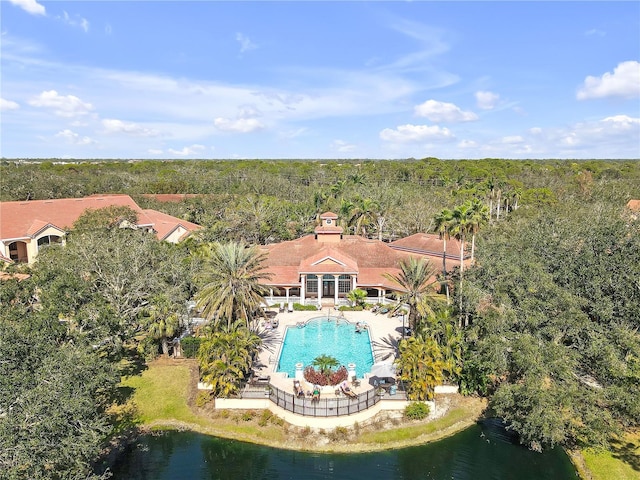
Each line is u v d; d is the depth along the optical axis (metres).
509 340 32.78
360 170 168.38
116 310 40.56
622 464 28.61
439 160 196.12
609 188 90.31
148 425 33.25
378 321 50.47
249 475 28.70
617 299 36.75
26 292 34.81
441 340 36.94
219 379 34.16
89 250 43.25
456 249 59.19
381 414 33.78
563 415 29.30
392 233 91.50
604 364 30.50
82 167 177.12
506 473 28.67
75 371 23.66
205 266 41.75
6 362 23.17
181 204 98.50
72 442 21.67
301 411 32.59
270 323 48.66
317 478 28.45
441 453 30.55
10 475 19.30
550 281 35.72
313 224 92.06
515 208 100.38
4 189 97.75
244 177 137.88
